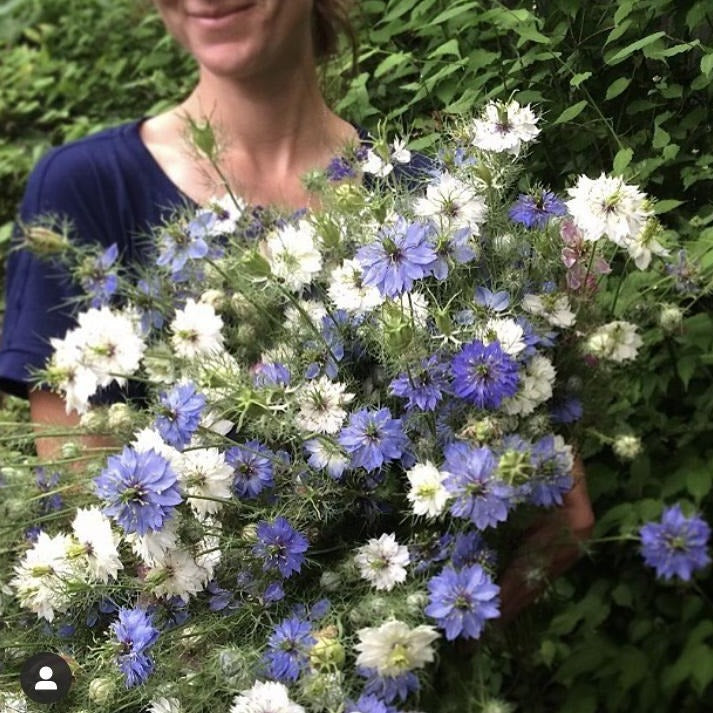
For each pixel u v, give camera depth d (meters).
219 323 0.79
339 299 0.74
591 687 1.23
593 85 1.04
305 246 0.78
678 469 1.06
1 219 1.96
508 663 1.21
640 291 0.90
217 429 0.75
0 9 2.17
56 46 2.15
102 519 0.71
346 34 1.27
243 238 0.90
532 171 1.04
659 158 0.95
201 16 1.03
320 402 0.72
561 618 1.18
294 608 0.72
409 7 1.17
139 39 1.93
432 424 0.70
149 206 1.11
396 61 1.14
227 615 0.72
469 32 1.16
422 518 0.71
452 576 0.62
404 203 0.80
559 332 0.75
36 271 1.07
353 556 0.71
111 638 0.71
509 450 0.62
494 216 0.77
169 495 0.65
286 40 1.05
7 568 0.82
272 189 1.11
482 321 0.70
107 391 0.99
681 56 1.01
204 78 1.12
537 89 1.05
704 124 1.00
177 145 1.14
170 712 0.68
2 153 1.95
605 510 1.17
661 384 0.99
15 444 1.00
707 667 1.10
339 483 0.73
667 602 1.19
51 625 0.78
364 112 1.18
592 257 0.73
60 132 1.99
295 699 0.64
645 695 1.18
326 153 1.15
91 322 0.82
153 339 0.89
